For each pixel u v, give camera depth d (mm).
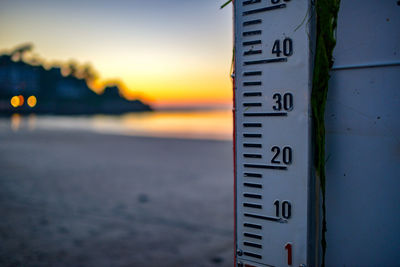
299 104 948
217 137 13531
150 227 2668
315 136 947
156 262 2025
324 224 948
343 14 944
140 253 2158
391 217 920
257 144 995
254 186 1002
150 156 7164
